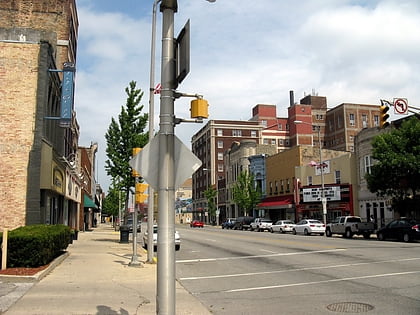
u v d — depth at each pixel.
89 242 27.41
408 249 19.92
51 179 18.86
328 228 34.62
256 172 62.81
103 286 10.70
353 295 9.48
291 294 9.89
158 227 5.71
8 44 18.73
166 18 6.13
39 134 18.34
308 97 101.31
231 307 8.68
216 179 98.12
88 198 50.84
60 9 30.33
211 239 31.53
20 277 10.85
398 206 29.53
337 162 44.72
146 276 12.77
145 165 5.85
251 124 101.88
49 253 13.36
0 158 18.02
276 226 44.47
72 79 20.19
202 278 12.94
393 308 8.12
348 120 88.44
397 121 35.38
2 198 17.80
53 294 9.38
